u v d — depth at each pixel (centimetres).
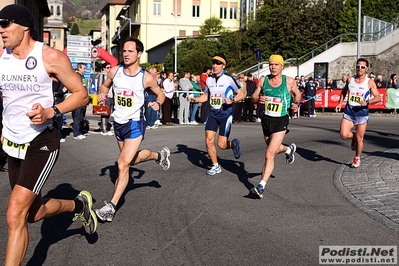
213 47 4738
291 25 3750
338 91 2383
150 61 6194
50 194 694
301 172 862
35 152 386
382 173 837
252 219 582
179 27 6266
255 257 462
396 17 3378
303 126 1670
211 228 547
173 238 513
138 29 6362
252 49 4016
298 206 641
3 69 379
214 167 844
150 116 1554
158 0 6219
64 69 382
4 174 820
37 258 455
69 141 1252
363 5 3612
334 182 781
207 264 445
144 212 607
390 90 2277
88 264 442
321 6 3744
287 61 3222
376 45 2959
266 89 704
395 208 624
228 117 828
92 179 795
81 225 554
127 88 589
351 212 612
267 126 705
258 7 4469
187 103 1738
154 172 853
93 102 1412
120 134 596
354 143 915
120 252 472
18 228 374
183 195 695
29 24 372
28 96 380
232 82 816
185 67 4534
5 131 393
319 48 3241
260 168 897
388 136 1383
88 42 2356
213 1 6300
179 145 1166
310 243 502
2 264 433
